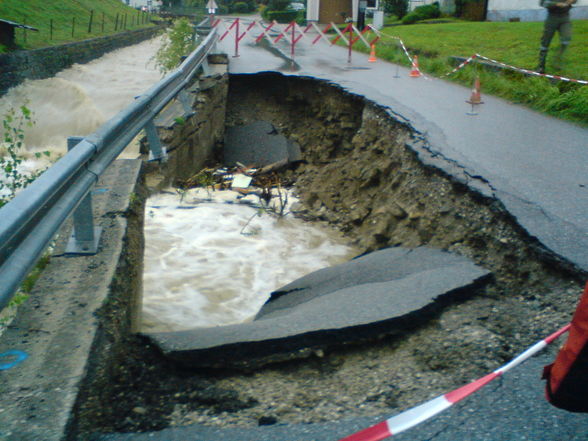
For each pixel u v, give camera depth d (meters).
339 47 25.53
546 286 4.43
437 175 7.07
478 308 4.22
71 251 3.98
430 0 36.56
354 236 8.77
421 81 14.73
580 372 1.97
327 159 12.91
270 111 15.87
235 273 7.21
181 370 3.49
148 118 6.76
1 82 20.16
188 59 11.38
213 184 11.20
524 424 2.81
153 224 8.64
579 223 5.17
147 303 6.20
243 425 2.94
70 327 3.18
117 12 54.59
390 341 3.90
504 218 5.48
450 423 2.85
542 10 27.19
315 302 4.91
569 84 11.46
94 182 4.03
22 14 32.28
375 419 2.98
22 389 2.71
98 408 2.83
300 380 3.48
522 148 8.04
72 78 26.36
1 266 2.53
